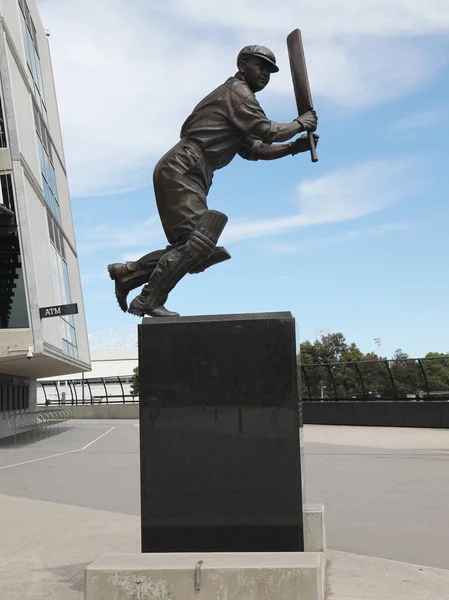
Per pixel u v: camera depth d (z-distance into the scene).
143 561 4.21
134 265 5.51
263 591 3.99
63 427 33.47
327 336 55.88
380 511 8.66
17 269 22.47
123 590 4.05
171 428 4.79
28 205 23.38
